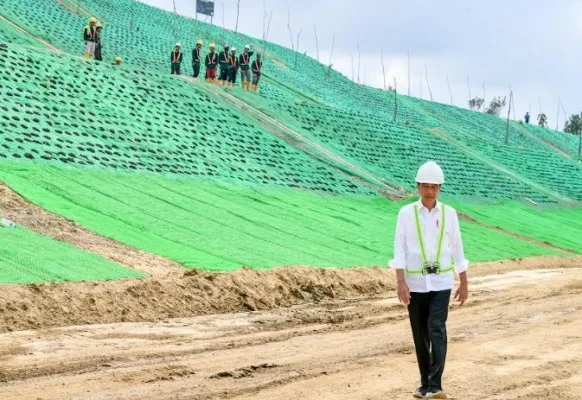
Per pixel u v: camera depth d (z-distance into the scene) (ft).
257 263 87.10
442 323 31.14
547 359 40.06
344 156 168.96
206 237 95.14
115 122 130.93
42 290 56.18
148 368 37.40
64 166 106.93
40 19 203.82
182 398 31.04
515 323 53.47
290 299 73.31
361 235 116.67
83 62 148.05
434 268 31.01
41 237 75.92
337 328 53.98
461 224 149.69
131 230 90.22
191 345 45.88
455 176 188.85
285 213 118.52
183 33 262.88
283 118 175.01
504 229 156.46
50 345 44.11
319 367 38.14
